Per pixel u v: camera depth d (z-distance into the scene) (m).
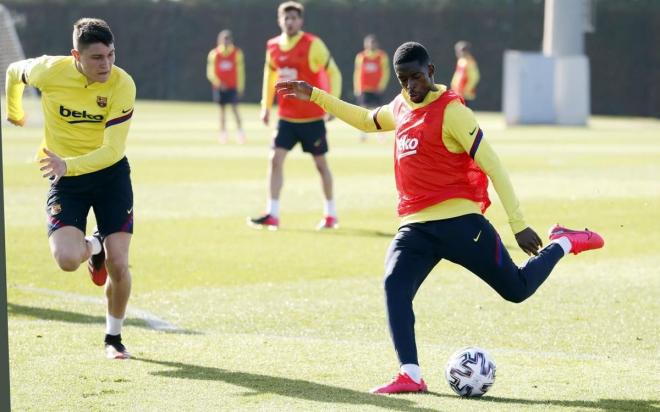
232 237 45.91
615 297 33.72
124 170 25.48
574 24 144.25
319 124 48.38
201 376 23.59
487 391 22.09
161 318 30.28
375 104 132.12
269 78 50.00
